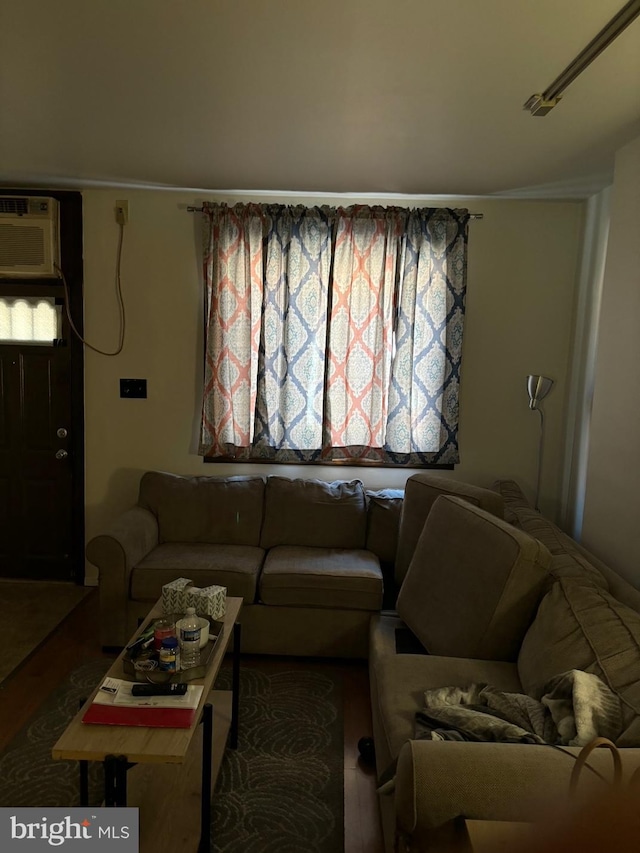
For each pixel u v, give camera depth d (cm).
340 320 334
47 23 166
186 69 192
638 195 230
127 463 357
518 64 182
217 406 340
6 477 357
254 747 219
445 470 354
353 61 183
